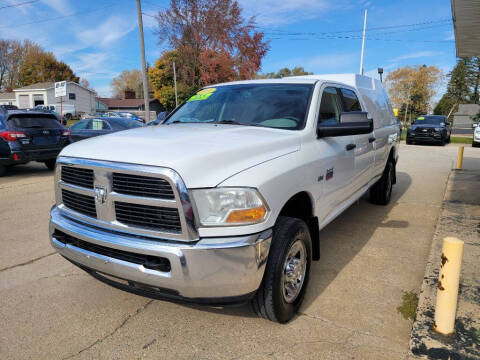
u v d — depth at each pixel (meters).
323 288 3.42
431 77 46.97
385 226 5.26
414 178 9.17
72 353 2.53
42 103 51.50
